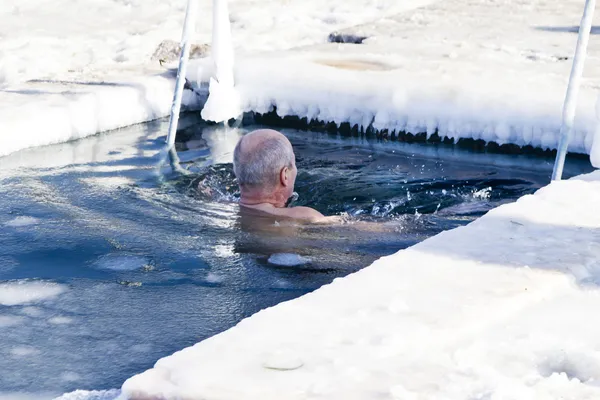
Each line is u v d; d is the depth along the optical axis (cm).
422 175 1260
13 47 2014
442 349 555
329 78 1566
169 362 534
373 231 983
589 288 661
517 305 623
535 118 1370
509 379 515
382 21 2261
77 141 1441
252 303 771
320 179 1234
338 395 495
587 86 1464
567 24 2148
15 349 682
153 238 953
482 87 1460
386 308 611
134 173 1239
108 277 836
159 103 1630
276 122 1603
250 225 1000
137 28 2294
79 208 1064
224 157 1344
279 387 503
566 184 931
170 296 789
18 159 1309
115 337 703
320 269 855
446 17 2289
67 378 635
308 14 2512
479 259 709
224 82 1572
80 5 2603
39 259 886
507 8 2419
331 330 576
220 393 497
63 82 1667
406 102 1476
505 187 1202
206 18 2411
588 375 537
